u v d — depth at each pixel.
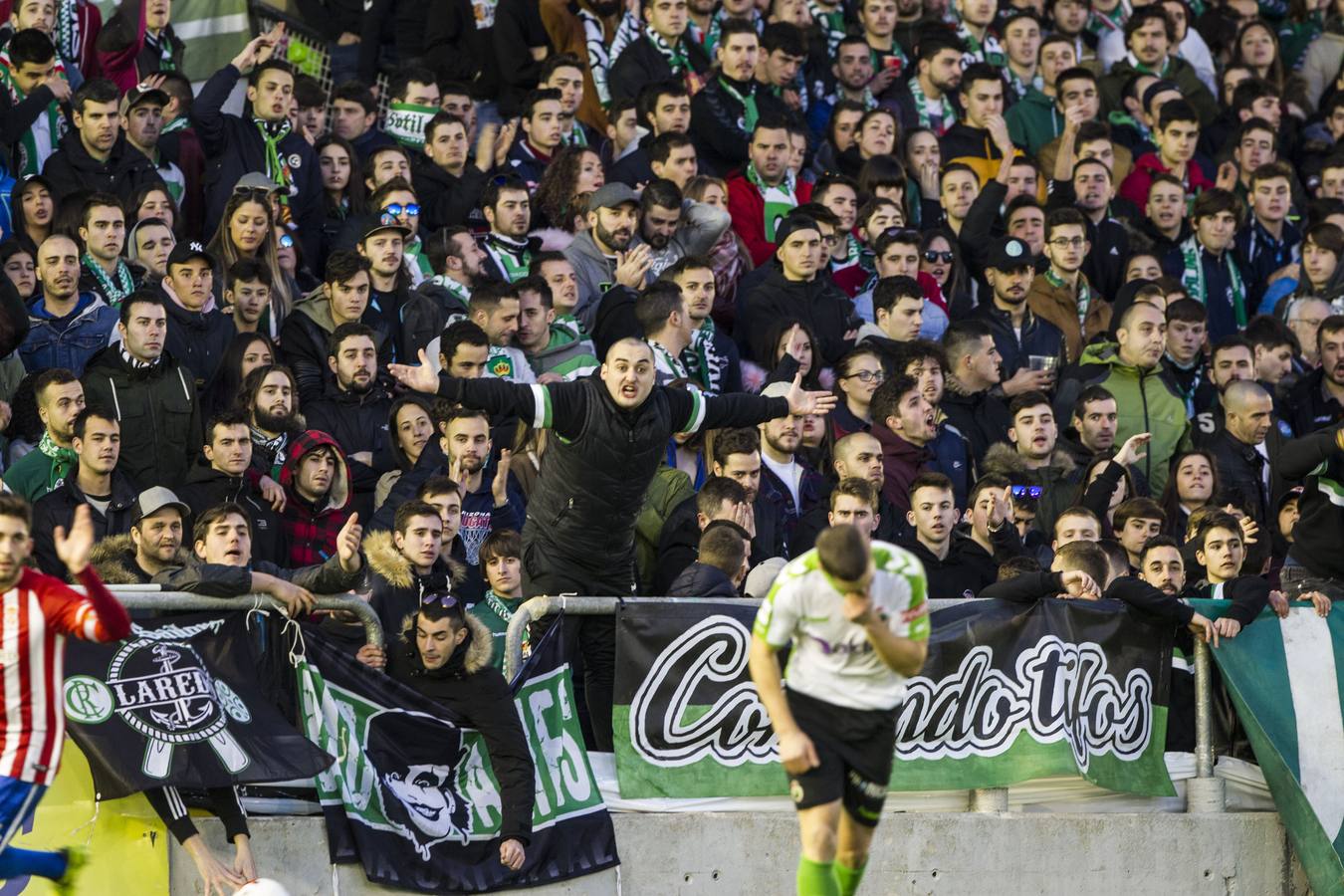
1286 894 34.75
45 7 47.53
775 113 52.75
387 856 29.27
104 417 33.88
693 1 55.84
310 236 46.62
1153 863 33.91
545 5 55.16
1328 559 36.19
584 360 41.62
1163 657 34.50
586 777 30.91
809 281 45.09
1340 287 52.88
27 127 44.06
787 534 38.53
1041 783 33.91
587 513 30.81
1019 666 33.25
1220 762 35.06
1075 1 63.44
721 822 31.58
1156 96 59.62
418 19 57.50
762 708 31.95
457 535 35.69
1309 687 35.03
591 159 47.94
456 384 29.14
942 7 61.69
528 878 30.06
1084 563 34.94
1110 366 46.09
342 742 29.41
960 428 43.44
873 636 23.83
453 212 48.53
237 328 40.72
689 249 45.62
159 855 28.28
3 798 24.91
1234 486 44.53
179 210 44.88
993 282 47.53
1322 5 69.81
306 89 49.91
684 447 39.72
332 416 39.00
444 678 30.08
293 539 35.72
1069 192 54.56
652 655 31.41
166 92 44.81
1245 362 47.00
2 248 39.59
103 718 27.78
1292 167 60.84
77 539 24.30
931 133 53.91
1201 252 54.59
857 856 25.52
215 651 28.97
